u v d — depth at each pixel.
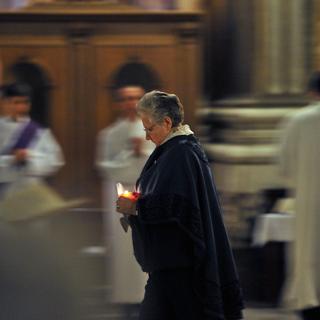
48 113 18.70
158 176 10.58
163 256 10.64
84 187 18.70
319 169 14.39
